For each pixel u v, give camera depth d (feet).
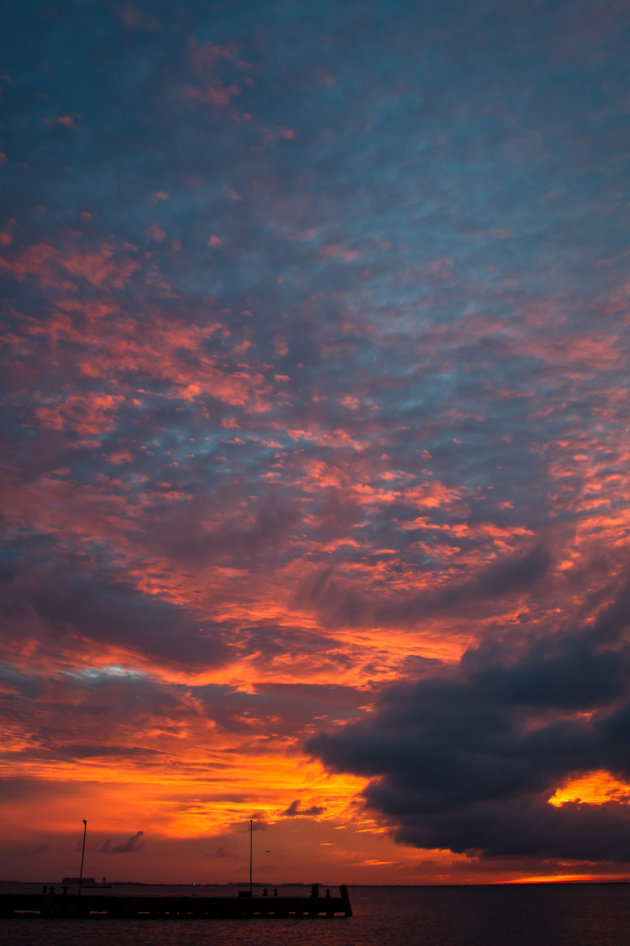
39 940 246.68
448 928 387.14
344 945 272.72
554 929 390.83
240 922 356.38
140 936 267.39
